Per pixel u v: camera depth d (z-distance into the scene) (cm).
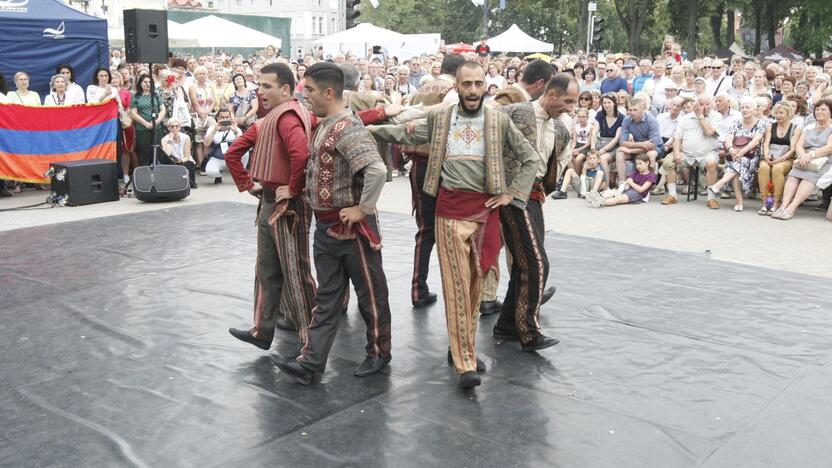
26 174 1018
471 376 400
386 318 428
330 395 402
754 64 1278
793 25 4106
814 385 416
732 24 4062
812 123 924
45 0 1188
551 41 6531
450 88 555
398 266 652
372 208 388
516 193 405
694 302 560
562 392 406
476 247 400
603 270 646
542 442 351
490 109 397
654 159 1022
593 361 449
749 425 370
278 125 416
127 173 1139
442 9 7094
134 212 909
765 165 943
